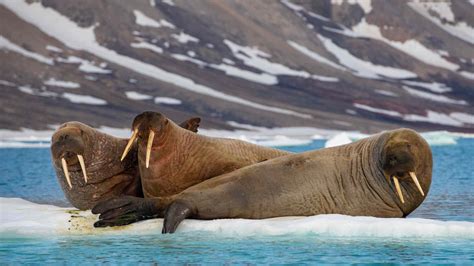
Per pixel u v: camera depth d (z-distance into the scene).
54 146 28.95
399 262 21.94
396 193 27.83
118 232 26.92
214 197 27.39
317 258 22.53
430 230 25.77
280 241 24.89
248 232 26.22
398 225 25.97
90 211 30.81
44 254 23.69
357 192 27.97
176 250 23.89
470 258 22.31
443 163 74.19
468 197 39.28
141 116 27.69
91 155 30.47
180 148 28.84
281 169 28.14
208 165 29.38
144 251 23.84
